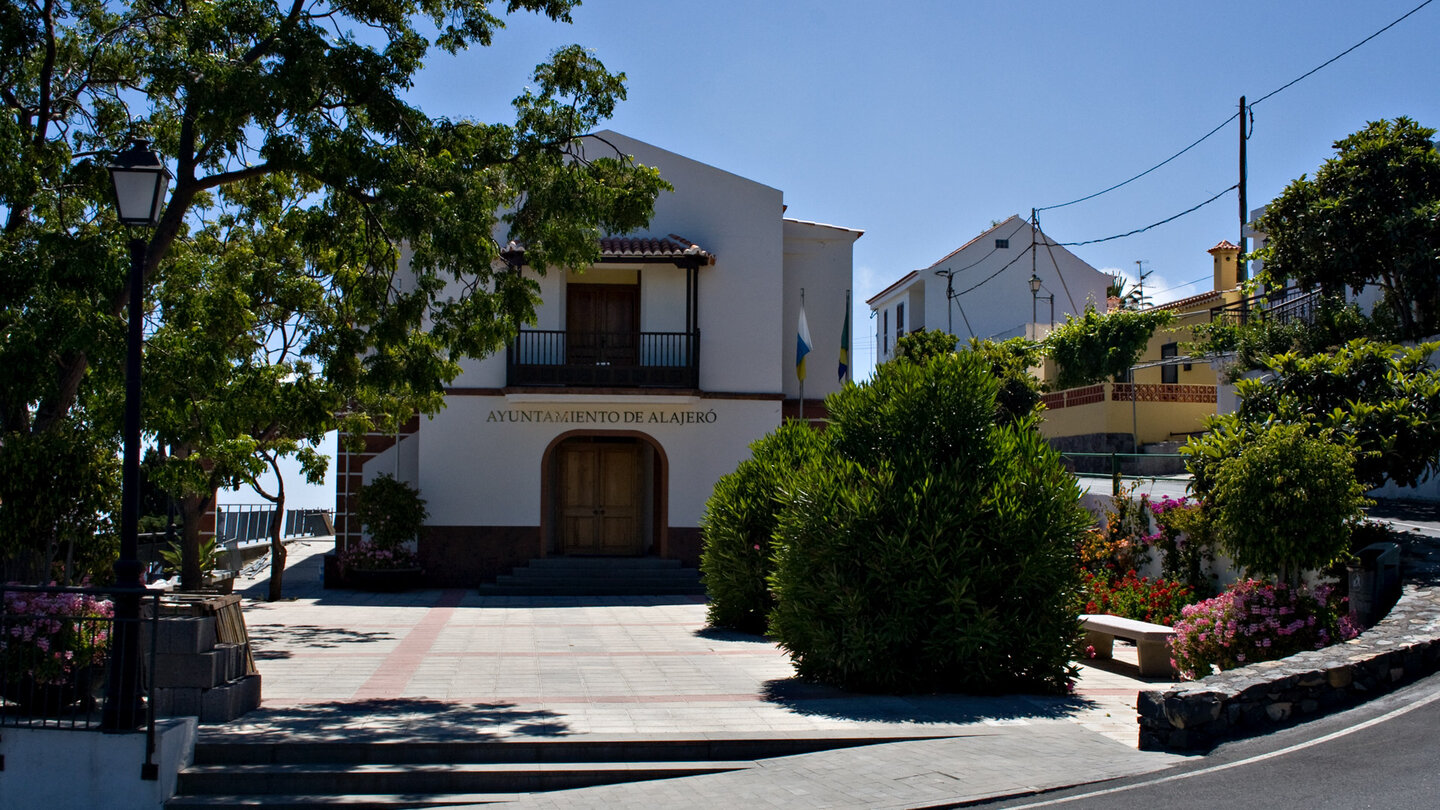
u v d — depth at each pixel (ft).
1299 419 39.52
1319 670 28.22
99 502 32.94
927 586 35.24
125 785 25.26
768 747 28.14
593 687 36.76
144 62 38.22
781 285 80.59
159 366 37.47
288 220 45.44
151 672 25.49
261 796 25.72
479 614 61.82
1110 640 42.47
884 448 38.45
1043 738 28.58
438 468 77.41
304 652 45.01
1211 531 44.60
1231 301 103.35
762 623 53.47
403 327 41.45
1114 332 95.86
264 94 35.37
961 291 137.08
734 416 79.20
